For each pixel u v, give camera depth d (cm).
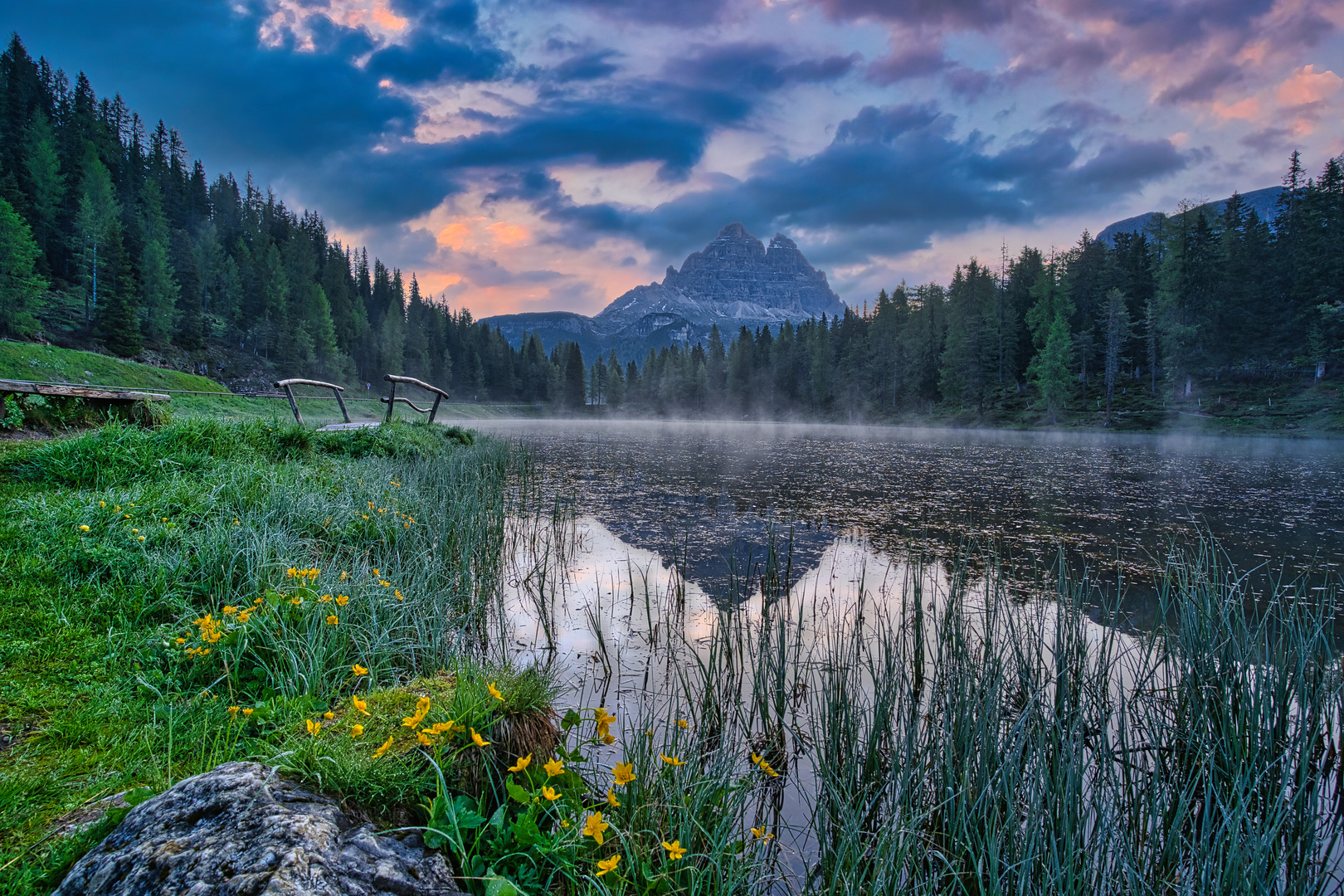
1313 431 3509
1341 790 345
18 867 184
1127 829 299
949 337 5844
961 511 1105
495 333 11050
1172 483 1485
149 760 259
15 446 656
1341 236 4044
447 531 719
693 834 271
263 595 422
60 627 360
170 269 5700
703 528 968
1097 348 5306
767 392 8512
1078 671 414
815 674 473
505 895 190
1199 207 4756
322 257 9988
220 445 768
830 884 272
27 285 4291
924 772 343
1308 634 446
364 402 5750
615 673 464
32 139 6219
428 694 288
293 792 199
